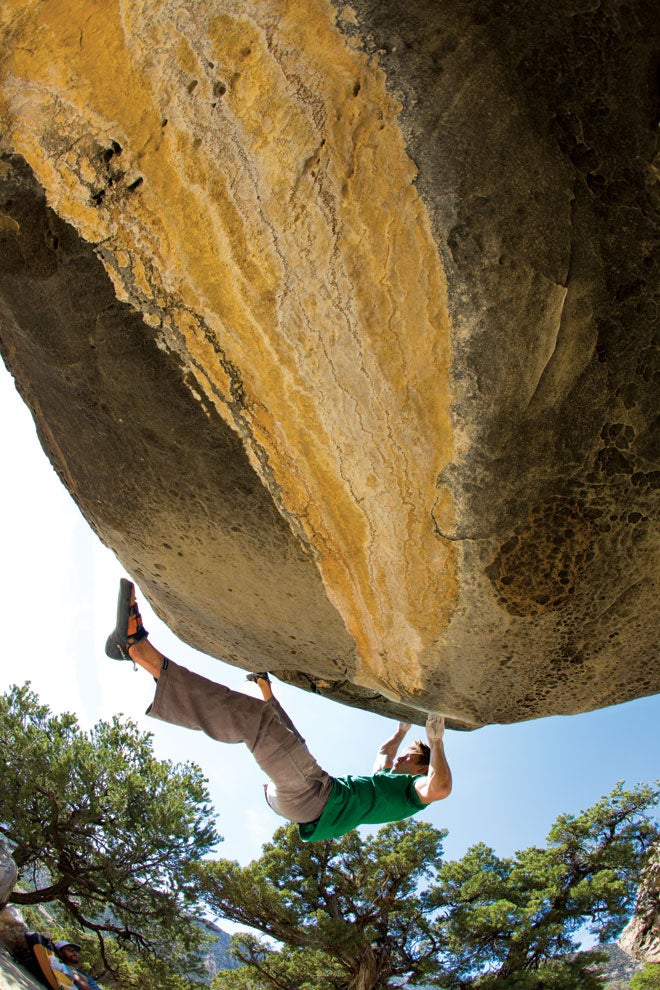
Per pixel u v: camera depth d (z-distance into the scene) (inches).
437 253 66.6
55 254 74.6
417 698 97.9
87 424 86.6
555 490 73.9
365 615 89.9
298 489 81.5
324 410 75.9
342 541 83.6
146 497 89.2
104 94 68.4
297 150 66.5
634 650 86.0
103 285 75.2
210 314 74.0
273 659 110.1
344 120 65.1
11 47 67.8
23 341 82.9
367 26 62.5
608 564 77.5
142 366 78.0
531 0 62.5
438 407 72.1
